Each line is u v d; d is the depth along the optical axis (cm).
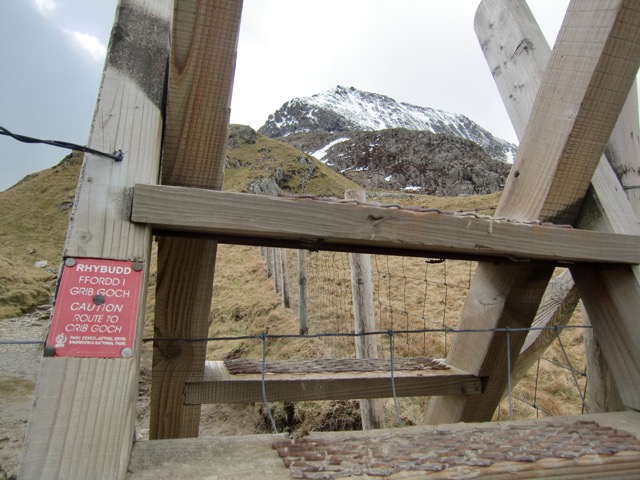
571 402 455
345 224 131
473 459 105
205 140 154
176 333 178
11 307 1400
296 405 460
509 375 178
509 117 215
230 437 113
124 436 94
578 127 170
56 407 94
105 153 118
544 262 179
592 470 106
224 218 120
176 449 105
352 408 420
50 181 4253
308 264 988
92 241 109
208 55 146
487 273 204
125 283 107
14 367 825
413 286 858
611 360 170
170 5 149
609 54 163
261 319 789
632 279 162
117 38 136
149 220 113
